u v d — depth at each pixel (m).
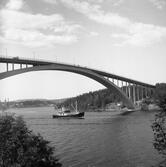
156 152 39.09
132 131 64.38
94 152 40.88
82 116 118.75
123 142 49.25
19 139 18.89
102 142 50.19
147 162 34.09
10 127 19.02
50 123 96.19
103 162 34.97
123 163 34.22
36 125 89.12
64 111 131.62
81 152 41.00
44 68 92.62
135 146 44.56
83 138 56.22
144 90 195.38
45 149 20.78
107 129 71.56
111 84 130.25
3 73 78.81
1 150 17.95
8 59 81.00
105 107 197.88
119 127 74.94
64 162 35.19
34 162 19.22
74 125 86.50
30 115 153.38
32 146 19.39
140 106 164.50
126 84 158.38
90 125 85.06
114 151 41.28
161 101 16.84
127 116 119.06
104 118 113.94
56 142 51.38
